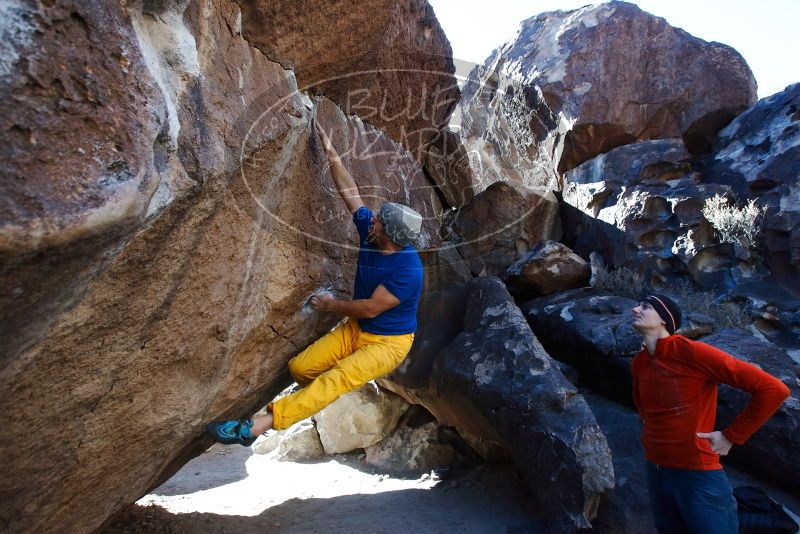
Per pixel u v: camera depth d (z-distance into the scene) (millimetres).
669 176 6836
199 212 2186
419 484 5426
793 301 5359
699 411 2799
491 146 8242
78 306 1827
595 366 5391
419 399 5559
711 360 2783
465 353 4672
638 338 5035
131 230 1730
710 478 2764
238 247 2611
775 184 5992
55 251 1482
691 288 5969
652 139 7348
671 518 2924
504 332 4613
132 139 1621
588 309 5711
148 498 5242
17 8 1372
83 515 2627
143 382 2422
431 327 5246
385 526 4250
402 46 4039
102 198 1518
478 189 7746
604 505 3971
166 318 2330
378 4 3199
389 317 3146
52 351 1855
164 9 2002
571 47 7578
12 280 1452
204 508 4945
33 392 1899
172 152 1932
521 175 8016
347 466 6398
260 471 6570
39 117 1406
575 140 7387
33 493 2188
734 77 7227
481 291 5039
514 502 4566
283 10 2676
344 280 3664
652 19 7531
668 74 7312
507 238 6992
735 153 6652
